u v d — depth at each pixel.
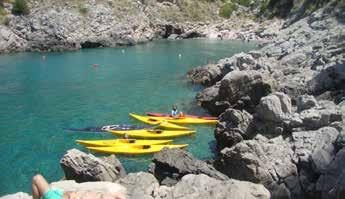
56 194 9.44
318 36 44.19
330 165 17.06
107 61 60.62
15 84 44.50
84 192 9.45
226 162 19.62
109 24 83.44
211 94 34.47
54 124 30.58
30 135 28.31
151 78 47.19
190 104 35.75
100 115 32.88
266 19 98.00
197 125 30.23
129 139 26.56
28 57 64.94
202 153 25.00
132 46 80.25
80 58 63.59
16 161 24.09
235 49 72.69
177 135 27.73
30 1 78.00
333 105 22.86
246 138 24.16
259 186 14.72
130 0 93.19
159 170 19.62
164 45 81.38
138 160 23.92
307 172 18.25
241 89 30.92
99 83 44.78
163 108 34.78
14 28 73.75
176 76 48.12
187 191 14.59
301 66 35.72
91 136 27.98
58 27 75.19
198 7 105.50
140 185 15.56
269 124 23.19
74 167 18.67
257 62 38.19
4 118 32.19
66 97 38.72
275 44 50.66
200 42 85.75
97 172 18.66
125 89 41.75
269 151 19.31
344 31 41.94
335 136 19.19
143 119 31.09
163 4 101.31
